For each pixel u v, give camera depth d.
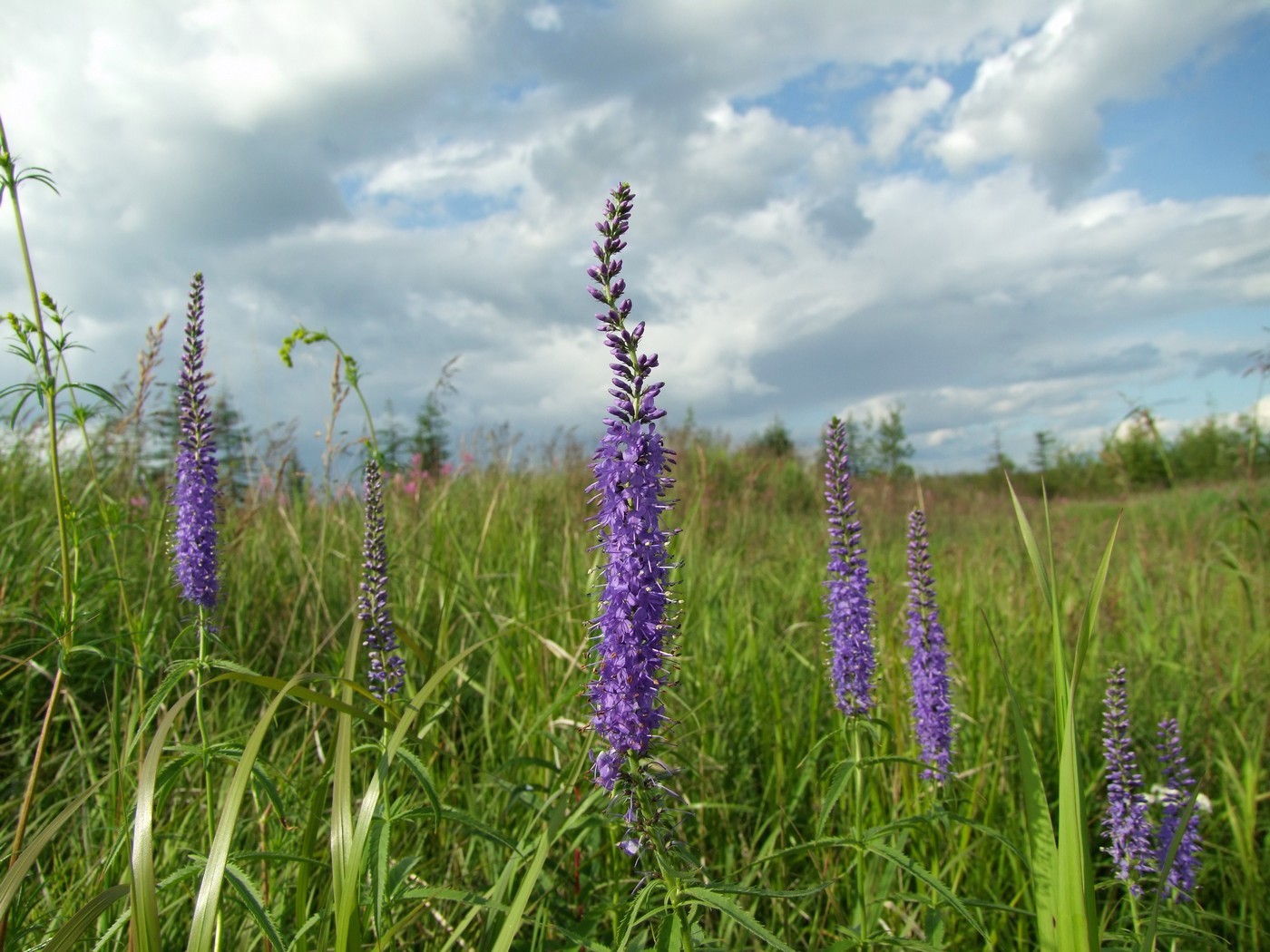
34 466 0.94
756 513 1.51
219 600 0.52
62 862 0.52
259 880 0.49
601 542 0.38
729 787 0.64
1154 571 1.05
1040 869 0.40
